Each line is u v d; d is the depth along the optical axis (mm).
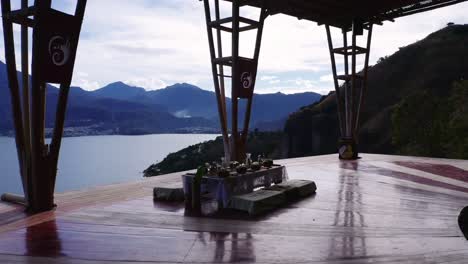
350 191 8484
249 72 9031
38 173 6340
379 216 6277
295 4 11438
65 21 6074
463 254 4430
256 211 6352
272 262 4199
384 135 68188
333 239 5039
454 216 6281
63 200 7352
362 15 13320
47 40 5875
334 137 70875
